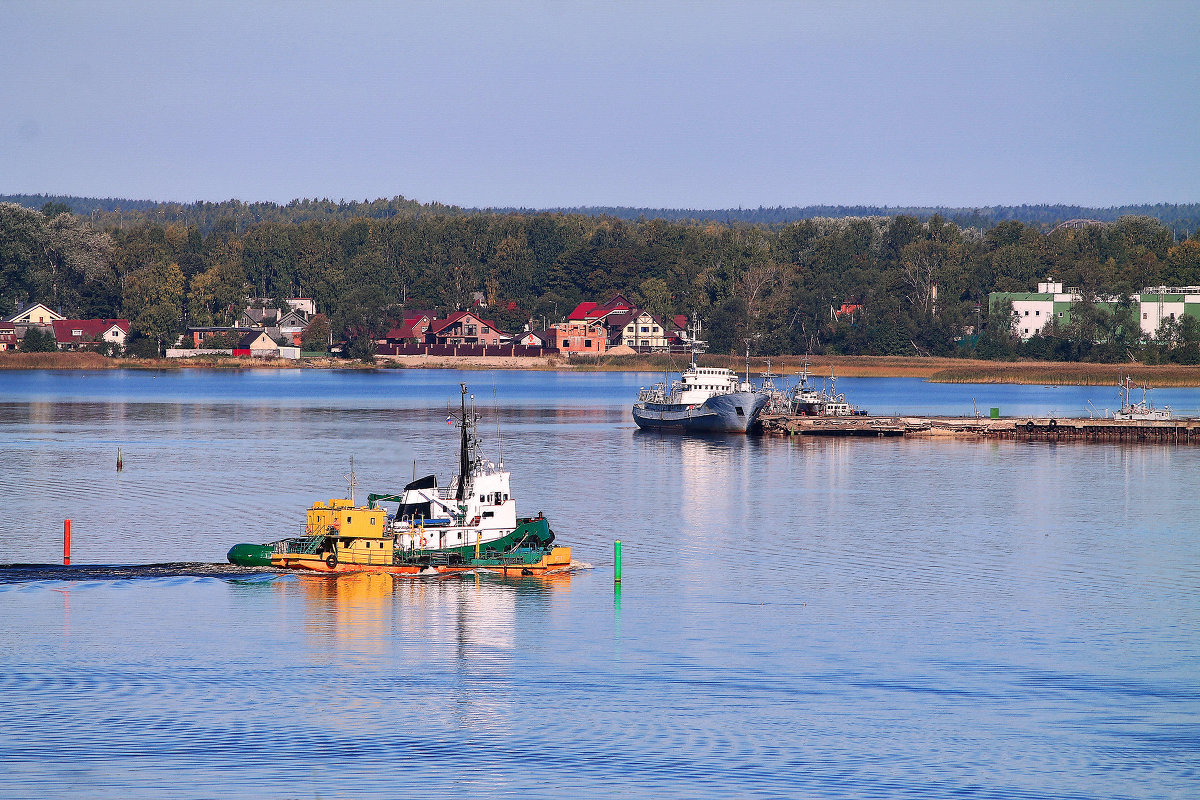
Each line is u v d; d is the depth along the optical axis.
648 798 103.81
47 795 102.94
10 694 124.62
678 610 158.00
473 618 153.50
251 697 124.88
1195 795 105.19
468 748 113.19
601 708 123.19
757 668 135.25
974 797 104.75
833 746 114.81
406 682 129.75
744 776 108.50
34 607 156.12
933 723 120.25
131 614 153.50
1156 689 129.50
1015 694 128.00
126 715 119.81
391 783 106.12
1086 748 114.88
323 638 144.25
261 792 104.00
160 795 103.12
